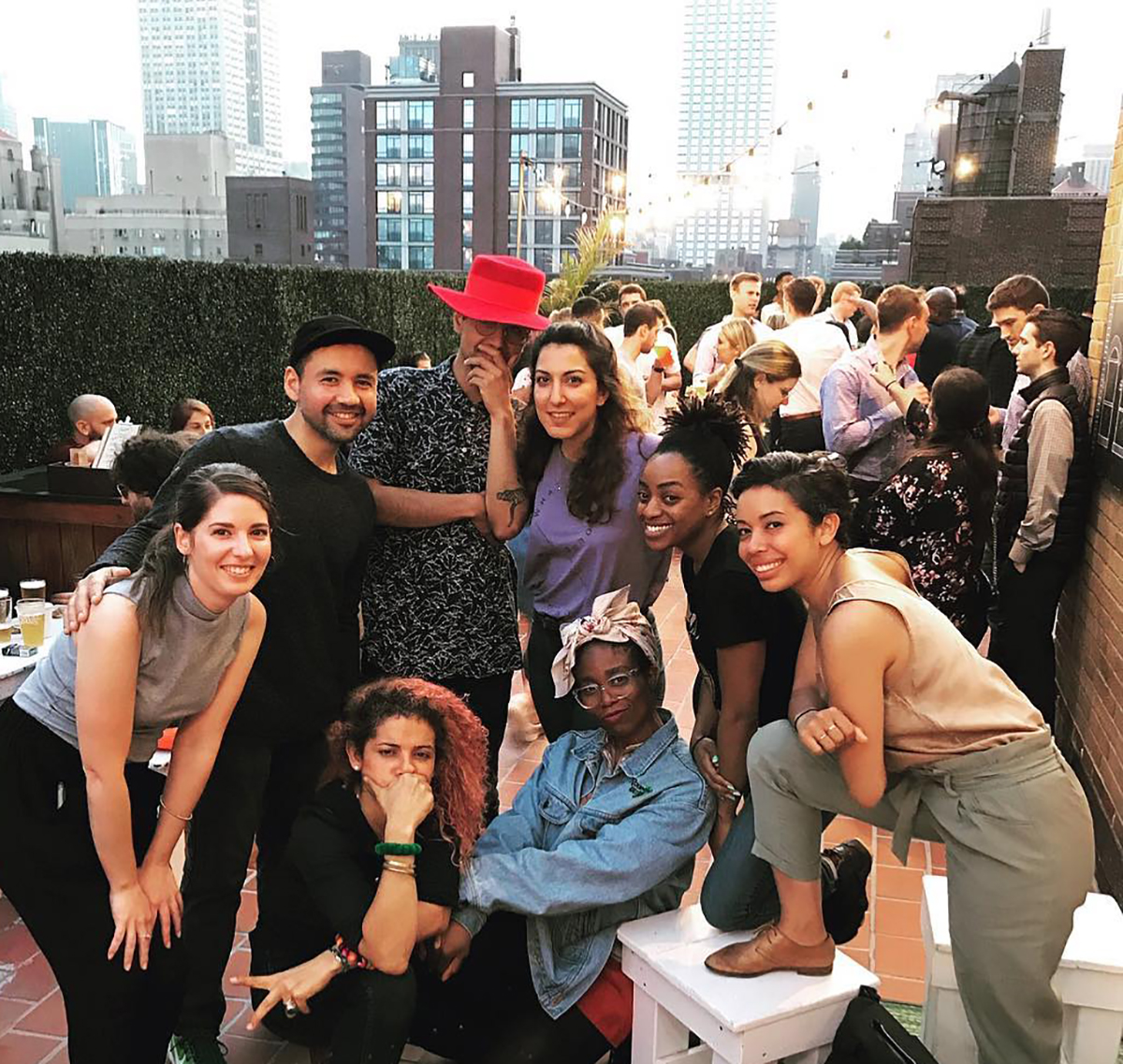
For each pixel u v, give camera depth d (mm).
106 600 1851
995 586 4422
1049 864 1798
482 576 2719
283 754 2537
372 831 2221
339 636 2551
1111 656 3465
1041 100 19875
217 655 1981
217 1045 2342
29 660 3188
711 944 2117
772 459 1864
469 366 2598
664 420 2398
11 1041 2441
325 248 145000
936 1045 2264
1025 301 4816
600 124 83438
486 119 82812
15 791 1941
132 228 136250
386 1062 2082
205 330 7004
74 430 5434
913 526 3490
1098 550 3787
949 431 3494
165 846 2027
